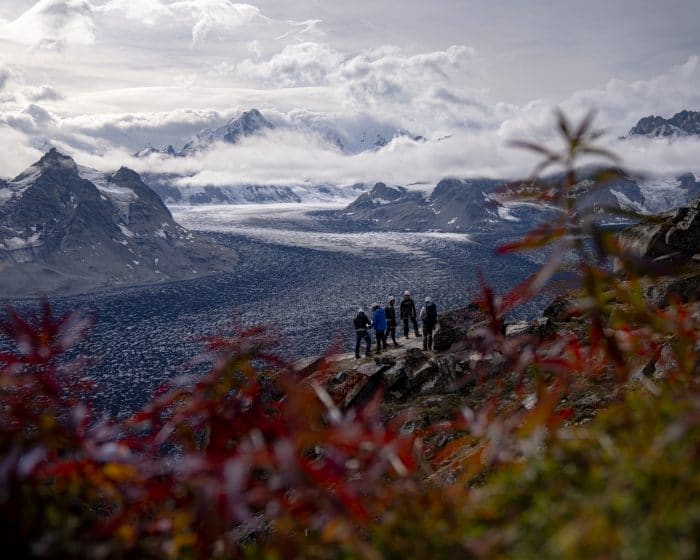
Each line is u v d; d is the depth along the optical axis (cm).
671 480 231
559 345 345
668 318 342
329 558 278
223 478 243
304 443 251
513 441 308
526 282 291
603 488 251
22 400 256
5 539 242
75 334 265
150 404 275
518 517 258
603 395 782
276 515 242
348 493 241
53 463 254
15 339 259
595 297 288
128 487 265
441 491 291
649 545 213
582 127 243
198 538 268
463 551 263
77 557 251
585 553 215
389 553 268
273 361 279
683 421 244
